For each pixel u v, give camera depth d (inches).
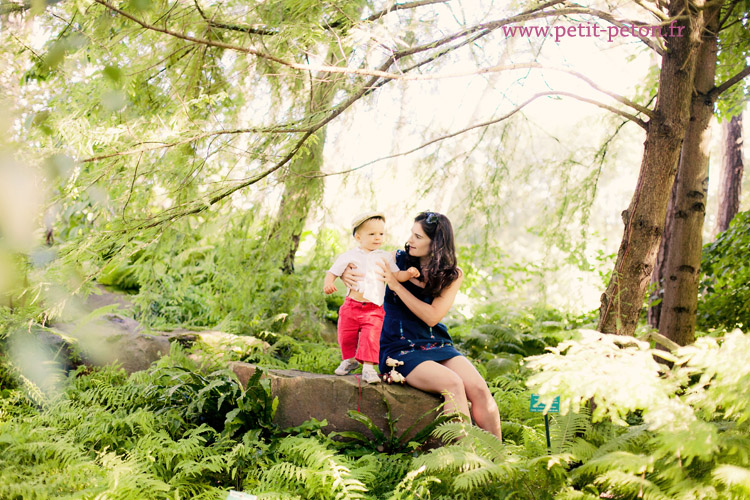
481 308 294.0
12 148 74.5
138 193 128.8
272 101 168.6
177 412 139.1
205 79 153.5
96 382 150.8
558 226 181.3
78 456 109.8
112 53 118.3
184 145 122.0
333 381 140.2
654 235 132.0
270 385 140.3
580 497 92.1
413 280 151.0
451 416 127.6
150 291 156.0
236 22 144.1
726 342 92.4
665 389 93.2
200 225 148.1
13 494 95.3
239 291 203.5
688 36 129.7
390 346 145.5
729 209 340.5
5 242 69.1
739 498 82.2
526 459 103.7
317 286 215.5
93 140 99.9
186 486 109.4
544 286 209.8
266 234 197.9
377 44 124.0
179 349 158.4
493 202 183.9
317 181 195.0
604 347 101.3
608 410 120.2
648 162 132.7
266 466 116.6
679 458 90.2
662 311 165.6
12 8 96.3
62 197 102.4
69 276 112.2
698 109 160.2
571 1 143.3
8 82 90.5
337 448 132.1
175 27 132.3
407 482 110.4
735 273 203.2
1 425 120.6
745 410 85.7
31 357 147.2
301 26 121.5
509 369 209.6
